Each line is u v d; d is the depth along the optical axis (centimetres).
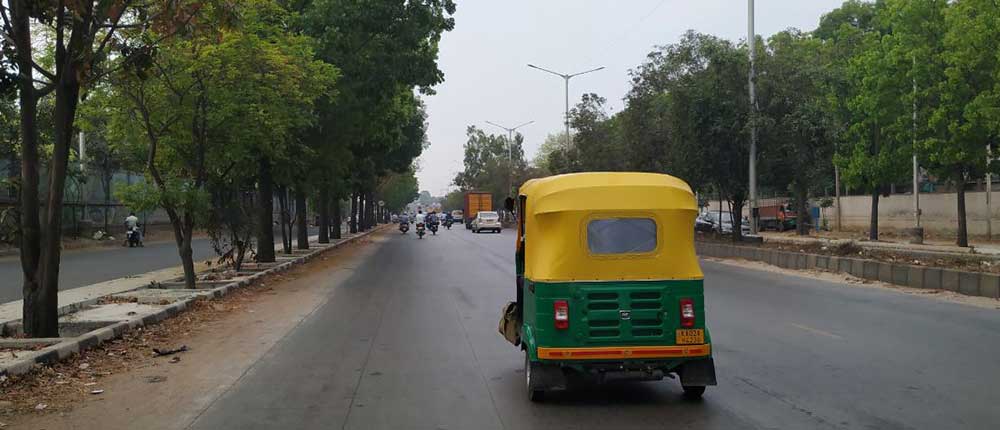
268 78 1791
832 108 3378
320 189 3547
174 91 1667
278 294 1780
